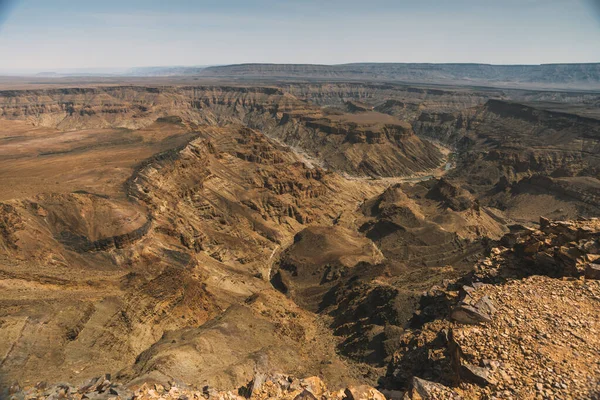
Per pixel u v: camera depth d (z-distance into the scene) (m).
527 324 22.97
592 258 28.30
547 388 18.39
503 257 35.50
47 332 40.53
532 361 20.23
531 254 33.50
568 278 27.23
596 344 20.53
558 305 24.19
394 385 29.45
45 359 37.41
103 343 44.38
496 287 27.84
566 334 21.56
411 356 30.95
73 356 39.81
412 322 40.66
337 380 42.81
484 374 20.06
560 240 32.59
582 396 17.53
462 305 25.78
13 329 38.59
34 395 21.83
